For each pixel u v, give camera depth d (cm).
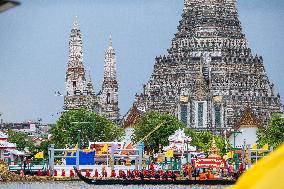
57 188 19212
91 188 19150
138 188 19150
